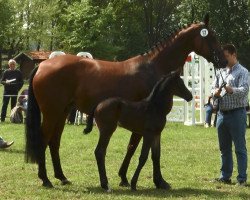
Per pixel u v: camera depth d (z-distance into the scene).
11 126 16.83
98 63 7.99
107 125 7.55
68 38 52.59
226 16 55.59
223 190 7.96
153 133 7.61
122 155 11.26
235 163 10.48
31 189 7.76
